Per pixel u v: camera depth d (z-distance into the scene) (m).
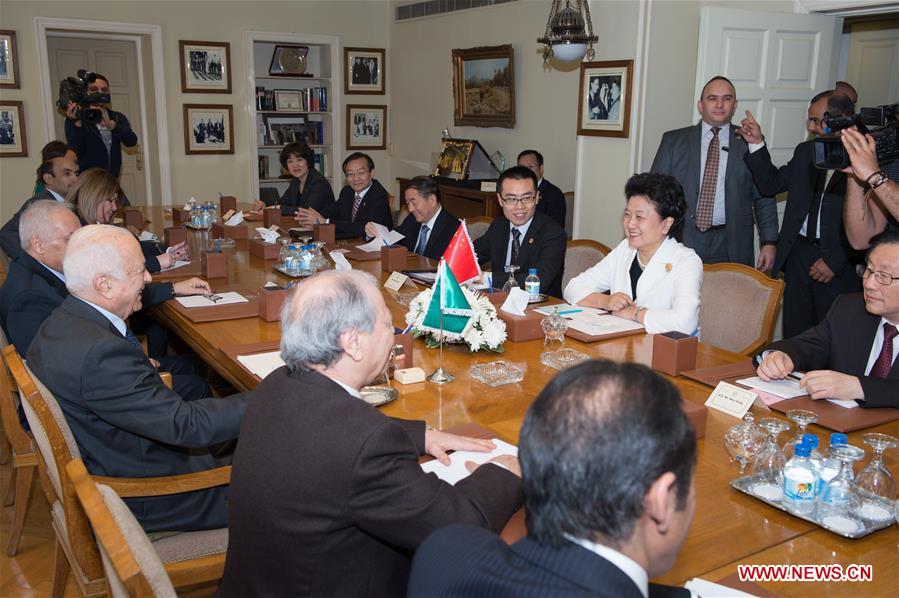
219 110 7.70
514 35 6.53
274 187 8.34
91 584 1.65
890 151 2.56
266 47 8.09
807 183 3.63
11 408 2.43
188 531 1.86
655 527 0.82
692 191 4.03
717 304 2.90
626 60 4.68
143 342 3.88
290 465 1.19
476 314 2.28
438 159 7.72
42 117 6.85
